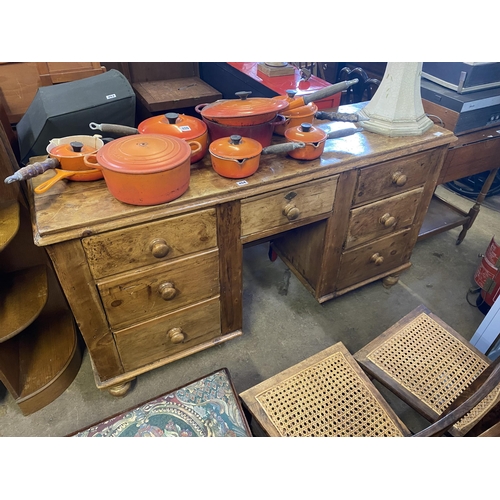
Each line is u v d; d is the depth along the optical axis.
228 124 1.15
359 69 2.05
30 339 1.47
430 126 1.49
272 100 1.21
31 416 1.36
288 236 1.80
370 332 1.70
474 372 1.10
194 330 1.38
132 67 2.37
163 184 0.96
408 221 1.62
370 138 1.41
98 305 1.10
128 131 1.13
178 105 2.19
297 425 0.97
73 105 1.20
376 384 1.51
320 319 1.75
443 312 1.80
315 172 1.21
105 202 1.00
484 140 1.84
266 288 1.91
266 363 1.55
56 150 1.02
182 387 1.06
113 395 1.40
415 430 1.37
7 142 1.14
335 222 1.41
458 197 2.63
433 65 1.88
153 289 1.16
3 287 1.30
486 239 2.27
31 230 1.29
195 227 1.09
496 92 1.82
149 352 1.33
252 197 1.14
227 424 0.98
